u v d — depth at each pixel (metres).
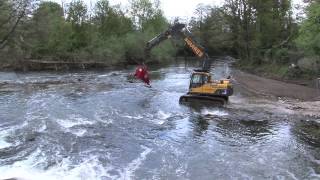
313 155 20.64
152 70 71.31
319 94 40.94
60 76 55.19
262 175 17.70
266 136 24.20
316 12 48.03
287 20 75.06
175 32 36.84
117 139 22.67
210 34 119.31
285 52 63.78
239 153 20.72
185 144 22.17
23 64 62.84
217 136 24.02
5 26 56.75
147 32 92.94
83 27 79.94
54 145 20.94
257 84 48.44
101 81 49.75
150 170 17.98
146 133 24.27
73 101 33.66
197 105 33.38
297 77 52.59
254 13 76.19
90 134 23.42
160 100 35.81
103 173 17.33
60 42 73.50
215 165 18.86
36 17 59.38
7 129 23.78
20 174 16.67
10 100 33.66
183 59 107.00
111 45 81.56
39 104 31.75
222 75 60.09
